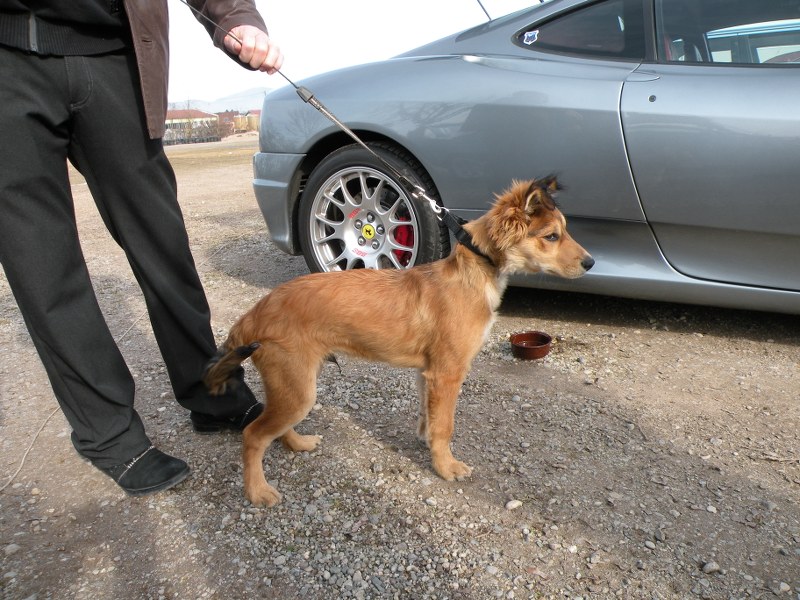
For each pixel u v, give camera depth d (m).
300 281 2.78
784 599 2.01
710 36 3.52
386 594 2.08
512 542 2.30
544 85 3.68
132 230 2.64
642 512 2.43
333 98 4.27
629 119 3.47
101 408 2.61
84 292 2.54
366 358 2.88
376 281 2.83
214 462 2.88
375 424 3.16
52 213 2.39
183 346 2.87
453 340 2.70
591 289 3.89
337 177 4.32
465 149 3.87
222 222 8.05
